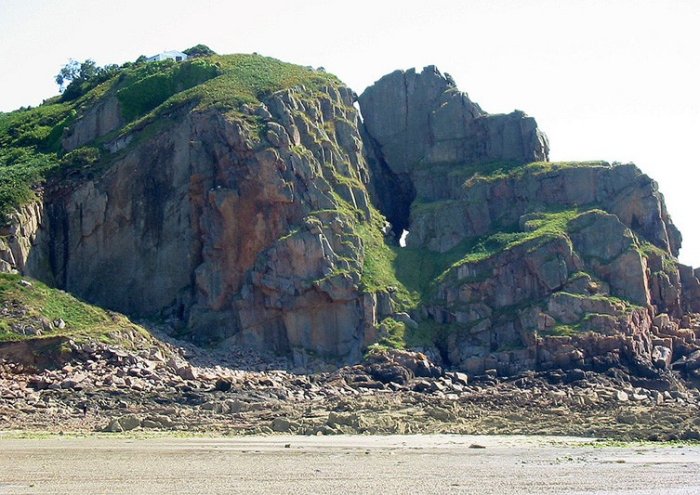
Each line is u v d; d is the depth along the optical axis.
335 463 90.00
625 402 135.50
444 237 172.62
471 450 100.44
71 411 123.00
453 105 184.38
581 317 156.75
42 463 87.38
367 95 189.38
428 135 186.25
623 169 171.00
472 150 182.88
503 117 181.88
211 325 159.50
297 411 125.31
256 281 159.50
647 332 159.50
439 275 166.75
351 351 158.00
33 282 151.88
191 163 164.62
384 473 84.88
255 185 162.12
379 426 115.44
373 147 187.38
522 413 126.25
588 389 145.38
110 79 195.88
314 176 166.25
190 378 141.38
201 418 120.50
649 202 168.75
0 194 160.62
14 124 190.38
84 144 177.62
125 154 167.25
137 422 114.69
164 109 171.50
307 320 158.88
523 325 157.00
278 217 162.25
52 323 144.88
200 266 161.88
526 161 178.62
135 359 140.75
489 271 162.50
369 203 175.75
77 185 165.38
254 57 186.38
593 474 86.00
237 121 164.75
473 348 157.38
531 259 160.88
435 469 87.56
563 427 117.56
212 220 162.25
